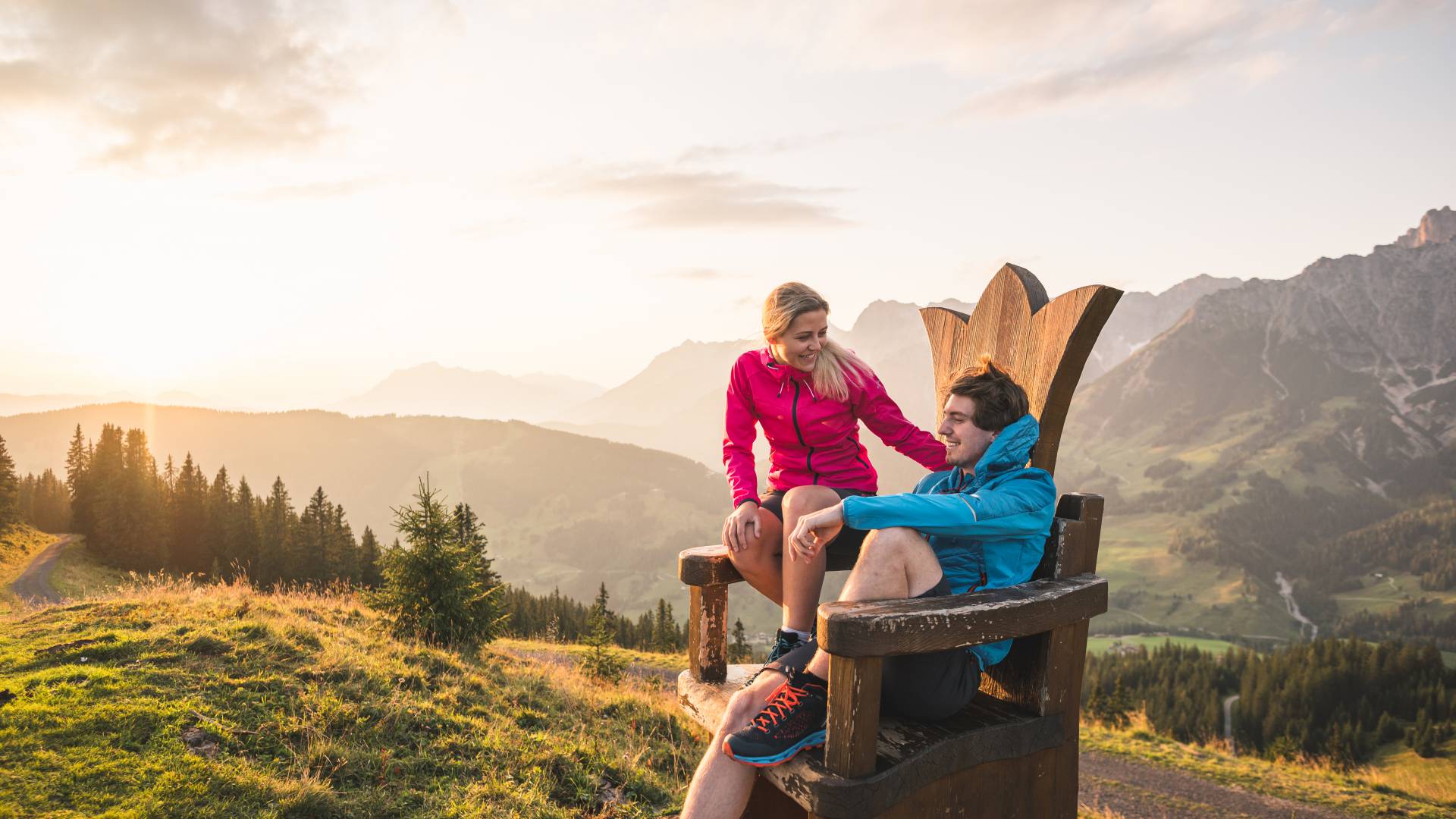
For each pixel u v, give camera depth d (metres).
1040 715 2.03
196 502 75.12
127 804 3.84
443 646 10.09
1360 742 87.44
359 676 6.55
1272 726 93.12
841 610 1.66
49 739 4.45
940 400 2.80
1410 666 100.38
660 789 5.41
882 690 1.88
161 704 5.08
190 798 3.96
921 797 1.80
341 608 11.30
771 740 1.79
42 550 69.19
